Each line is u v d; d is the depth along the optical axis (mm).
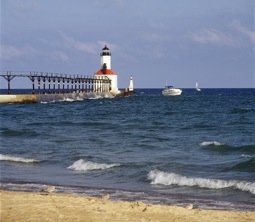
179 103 121812
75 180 23188
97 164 27078
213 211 15500
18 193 17922
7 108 95812
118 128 52531
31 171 25688
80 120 65312
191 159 29328
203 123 56812
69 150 33688
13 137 43094
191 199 18906
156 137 42156
